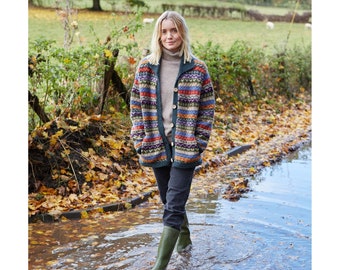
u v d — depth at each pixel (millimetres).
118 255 3947
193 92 3664
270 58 11664
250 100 10320
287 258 3900
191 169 3742
